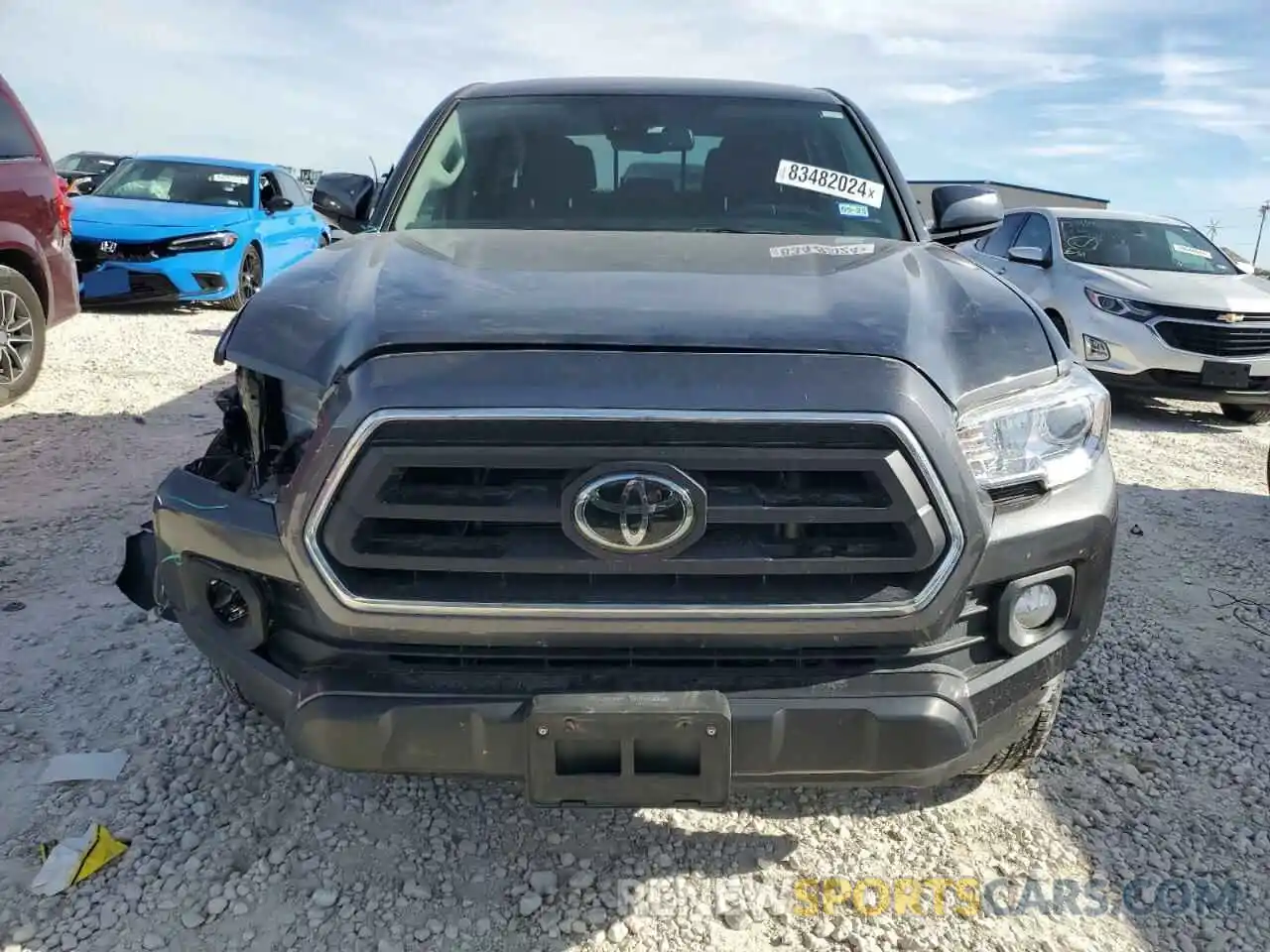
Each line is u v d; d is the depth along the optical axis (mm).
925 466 1842
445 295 2137
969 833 2602
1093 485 2178
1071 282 8172
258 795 2670
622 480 1795
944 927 2283
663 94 3656
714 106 3619
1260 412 7895
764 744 1925
